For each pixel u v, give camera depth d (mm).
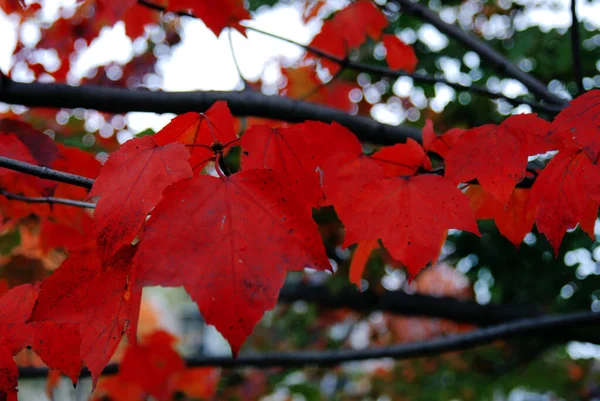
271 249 566
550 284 1590
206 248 562
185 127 651
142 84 1422
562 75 1483
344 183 683
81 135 1230
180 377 1418
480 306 1946
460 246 1630
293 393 2018
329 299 2055
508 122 662
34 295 641
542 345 2021
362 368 2707
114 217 582
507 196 650
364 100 1445
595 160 611
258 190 579
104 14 859
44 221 800
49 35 1161
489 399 2064
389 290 2004
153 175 591
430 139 709
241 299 555
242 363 1226
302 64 1275
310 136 679
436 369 2119
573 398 2309
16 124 765
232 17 824
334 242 1607
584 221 673
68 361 629
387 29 1479
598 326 1511
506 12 1569
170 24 1296
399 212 648
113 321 596
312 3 1201
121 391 1261
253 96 908
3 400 616
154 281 553
